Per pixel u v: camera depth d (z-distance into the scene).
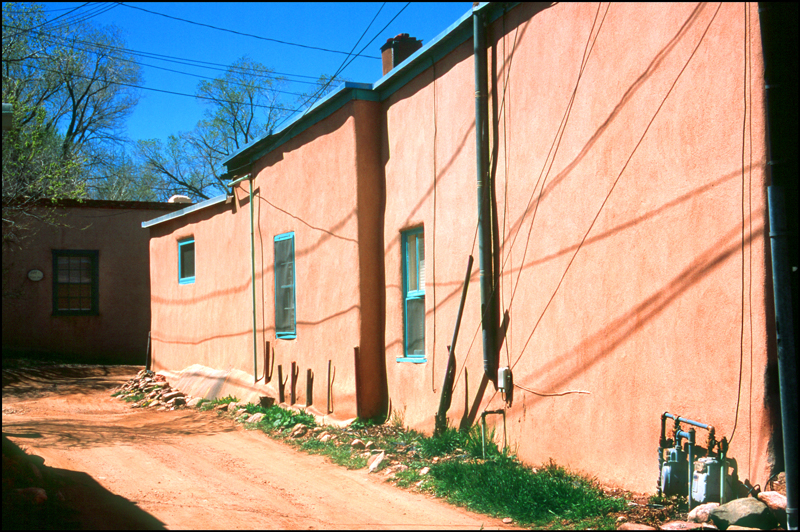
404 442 8.38
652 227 5.81
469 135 8.12
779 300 4.81
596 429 6.32
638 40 5.98
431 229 8.82
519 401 7.32
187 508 5.86
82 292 20.39
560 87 6.86
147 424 11.01
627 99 6.08
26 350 19.34
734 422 5.07
